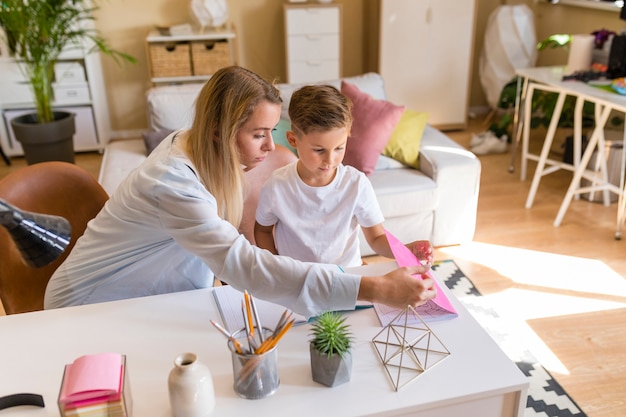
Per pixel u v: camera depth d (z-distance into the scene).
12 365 1.11
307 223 1.49
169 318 1.24
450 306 1.25
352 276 1.13
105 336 1.18
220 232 1.13
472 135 4.56
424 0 4.31
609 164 3.33
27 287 1.57
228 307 1.27
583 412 1.85
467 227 2.91
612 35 3.30
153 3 4.45
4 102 4.13
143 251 1.34
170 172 1.16
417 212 2.78
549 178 3.76
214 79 1.16
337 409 0.98
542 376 2.01
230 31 4.30
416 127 2.96
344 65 4.95
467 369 1.07
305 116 1.29
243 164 1.24
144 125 4.77
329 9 4.27
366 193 1.48
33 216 0.90
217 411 0.98
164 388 1.04
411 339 1.16
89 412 0.91
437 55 4.48
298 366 1.09
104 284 1.38
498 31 4.45
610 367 2.06
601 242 2.95
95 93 4.26
